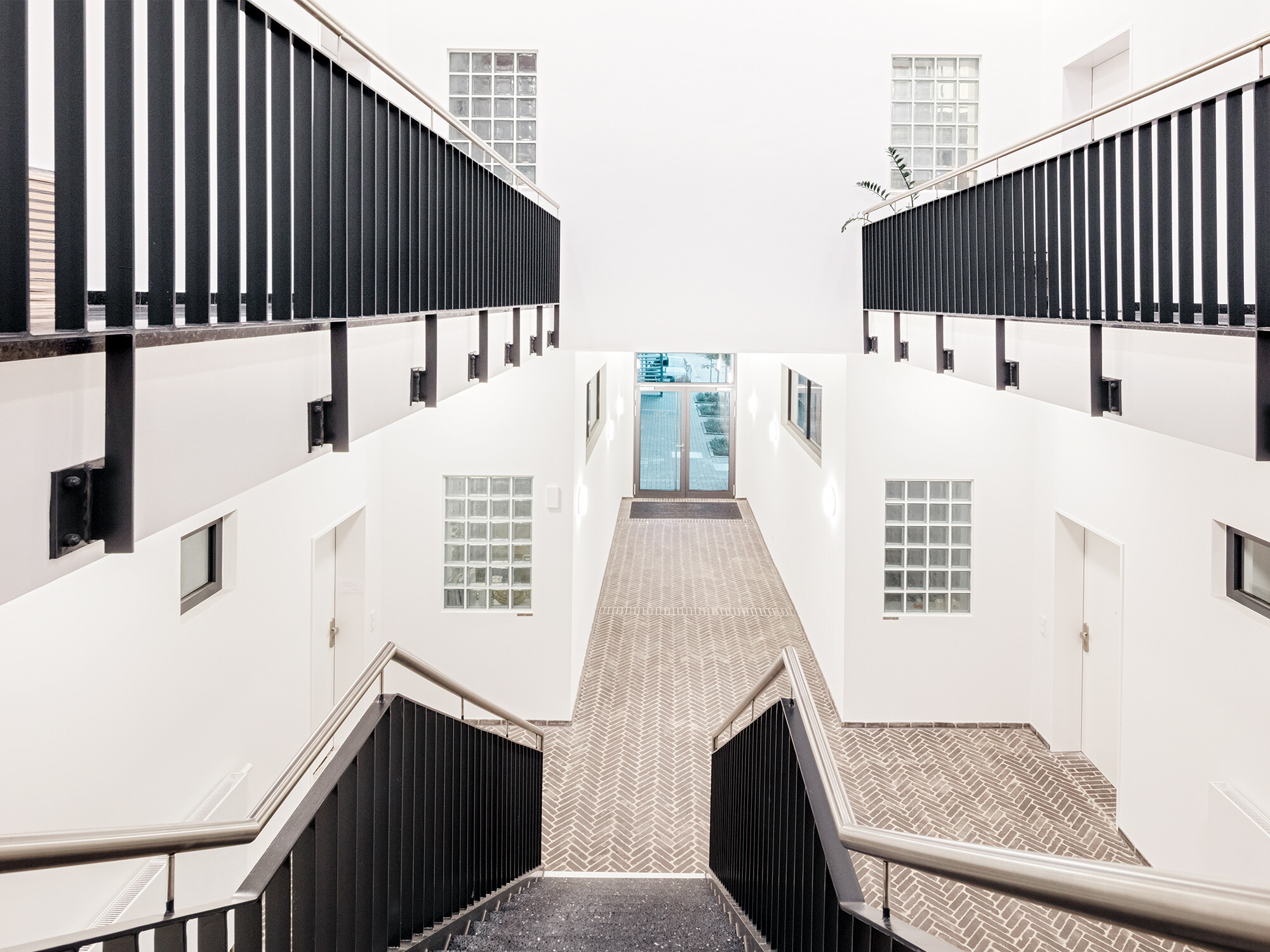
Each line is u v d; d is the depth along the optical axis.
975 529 8.95
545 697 9.20
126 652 4.57
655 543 16.11
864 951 2.77
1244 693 5.56
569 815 7.44
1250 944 1.02
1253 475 5.45
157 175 2.07
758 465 17.23
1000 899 6.26
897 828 7.09
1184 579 6.20
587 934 4.41
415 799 4.00
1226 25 6.16
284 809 6.50
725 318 9.13
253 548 6.06
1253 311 5.20
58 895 3.99
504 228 5.95
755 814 4.47
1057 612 8.46
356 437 3.45
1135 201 5.05
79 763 4.18
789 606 12.70
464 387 5.14
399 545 9.14
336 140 3.09
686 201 9.05
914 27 8.87
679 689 9.98
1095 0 7.88
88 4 4.86
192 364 2.29
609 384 14.98
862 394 8.87
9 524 1.68
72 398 1.86
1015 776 8.07
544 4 8.93
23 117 1.63
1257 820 5.28
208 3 2.23
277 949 2.81
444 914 4.40
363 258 3.38
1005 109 8.91
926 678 9.09
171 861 2.38
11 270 1.64
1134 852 6.84
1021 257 4.94
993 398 8.86
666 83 8.98
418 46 8.97
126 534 1.97
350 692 3.45
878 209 8.45
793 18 8.91
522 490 9.19
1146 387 3.80
